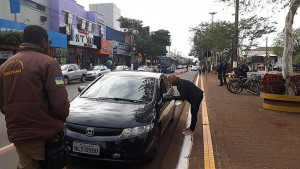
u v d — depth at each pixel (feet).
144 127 14.96
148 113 16.31
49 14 95.66
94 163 16.07
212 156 17.34
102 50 130.52
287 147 19.08
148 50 186.80
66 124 14.79
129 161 14.37
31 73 8.30
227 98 43.19
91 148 14.15
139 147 14.47
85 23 119.24
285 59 31.94
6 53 63.21
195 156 17.70
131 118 15.24
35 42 8.79
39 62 8.45
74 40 102.89
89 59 124.98
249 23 72.79
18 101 8.29
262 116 29.09
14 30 66.59
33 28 8.77
